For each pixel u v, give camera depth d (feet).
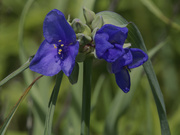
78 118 1.72
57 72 1.43
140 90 1.99
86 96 1.51
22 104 2.12
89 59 1.48
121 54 1.40
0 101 1.89
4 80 1.44
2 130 1.46
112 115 1.72
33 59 1.42
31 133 1.77
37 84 1.70
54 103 1.46
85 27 1.45
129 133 1.94
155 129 1.92
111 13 1.53
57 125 1.94
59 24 1.42
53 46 1.44
